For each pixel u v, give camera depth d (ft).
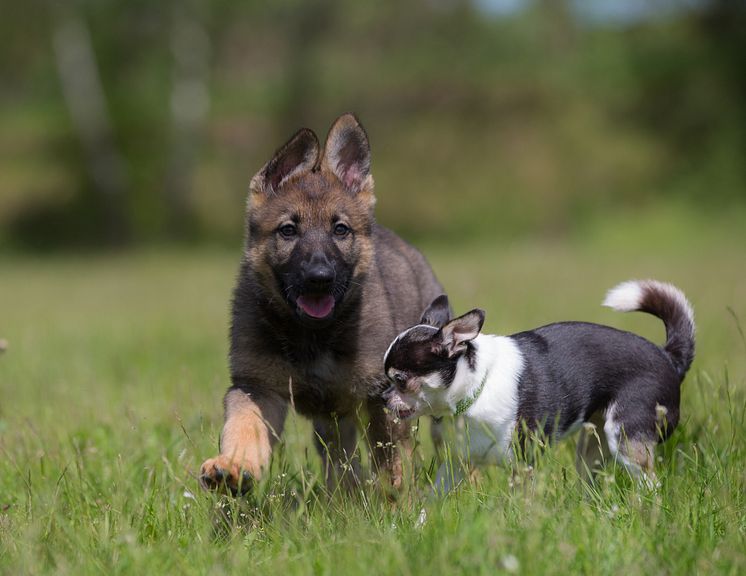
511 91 163.43
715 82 149.18
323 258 21.54
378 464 22.39
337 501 19.47
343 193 23.16
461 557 15.30
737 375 29.50
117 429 25.77
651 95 154.51
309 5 155.33
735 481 18.83
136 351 42.73
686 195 137.28
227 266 103.65
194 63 146.82
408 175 153.07
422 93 164.86
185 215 147.74
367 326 22.39
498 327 39.01
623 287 22.18
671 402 20.85
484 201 144.25
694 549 15.57
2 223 150.30
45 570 16.48
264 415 21.54
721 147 141.59
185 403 27.17
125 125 156.66
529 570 14.83
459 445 20.33
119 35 146.00
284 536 17.61
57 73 151.43
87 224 151.12
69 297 75.46
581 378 20.88
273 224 22.44
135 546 16.74
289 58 162.91
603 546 16.06
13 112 175.63
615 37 158.61
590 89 159.43
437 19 162.91
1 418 28.12
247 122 165.17
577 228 134.72
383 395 21.26
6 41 144.25
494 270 74.08
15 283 94.43
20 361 40.29
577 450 22.27
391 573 15.07
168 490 20.68
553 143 152.15
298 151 23.58
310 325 21.33
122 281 90.43
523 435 20.42
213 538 18.37
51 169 161.58
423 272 27.14
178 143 146.92
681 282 59.36
